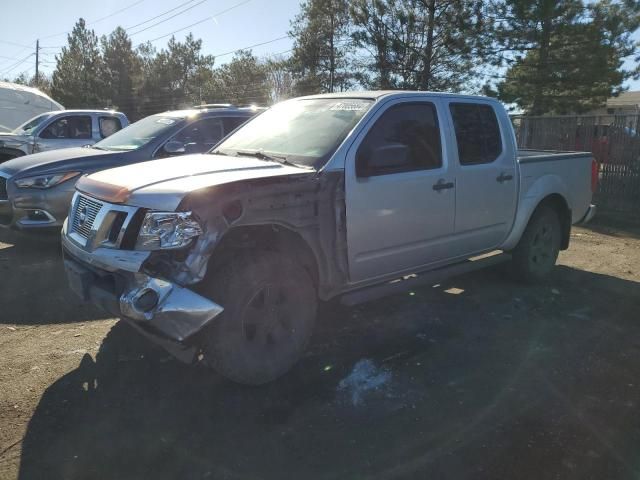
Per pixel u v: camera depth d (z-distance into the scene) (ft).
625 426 10.66
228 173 11.66
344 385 12.08
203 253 10.50
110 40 143.02
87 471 9.07
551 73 57.82
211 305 10.30
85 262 11.60
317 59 99.04
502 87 61.72
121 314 10.67
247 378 11.48
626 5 54.49
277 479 8.96
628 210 37.52
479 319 16.17
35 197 20.99
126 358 13.08
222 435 10.13
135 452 9.58
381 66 67.56
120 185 11.47
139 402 11.19
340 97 15.16
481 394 11.78
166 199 10.54
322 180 12.29
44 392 11.46
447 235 15.56
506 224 17.62
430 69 65.92
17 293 17.44
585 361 13.48
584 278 20.86
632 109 92.99
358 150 13.16
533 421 10.78
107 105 143.64
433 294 18.43
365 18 64.59
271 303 11.69
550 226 19.66
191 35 158.10
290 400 11.42
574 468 9.37
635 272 21.91
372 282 14.06
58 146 34.17
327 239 12.55
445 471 9.21
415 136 14.67
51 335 14.34
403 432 10.33
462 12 59.31
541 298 18.21
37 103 54.29
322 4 92.12
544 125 43.57
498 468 9.32
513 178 17.52
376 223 13.44
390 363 13.19
